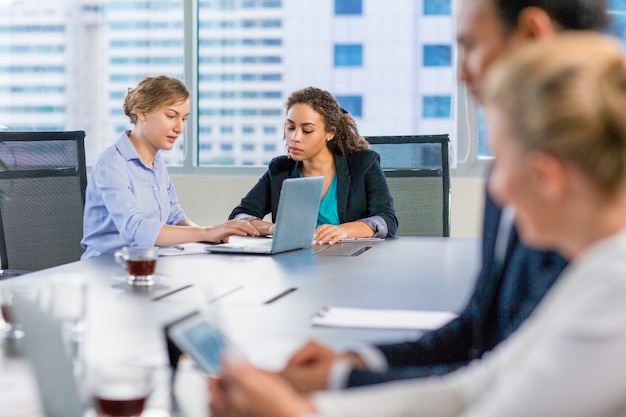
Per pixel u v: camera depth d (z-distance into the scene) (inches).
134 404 40.9
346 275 84.7
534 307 51.3
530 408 31.3
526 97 33.7
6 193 119.0
